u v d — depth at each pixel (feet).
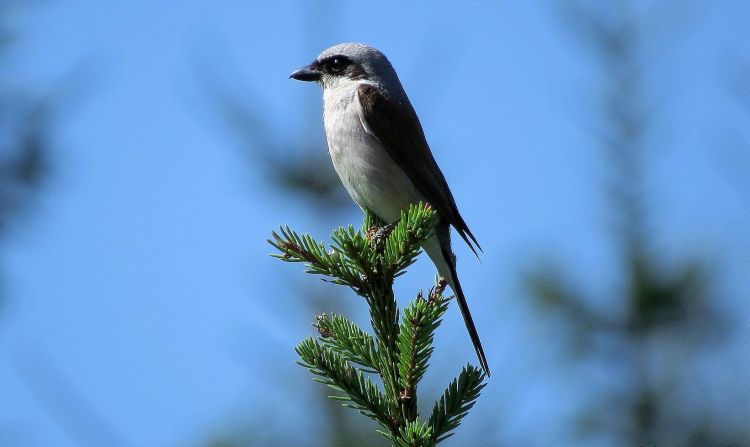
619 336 47.65
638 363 47.26
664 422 46.19
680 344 47.75
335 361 23.16
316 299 44.11
